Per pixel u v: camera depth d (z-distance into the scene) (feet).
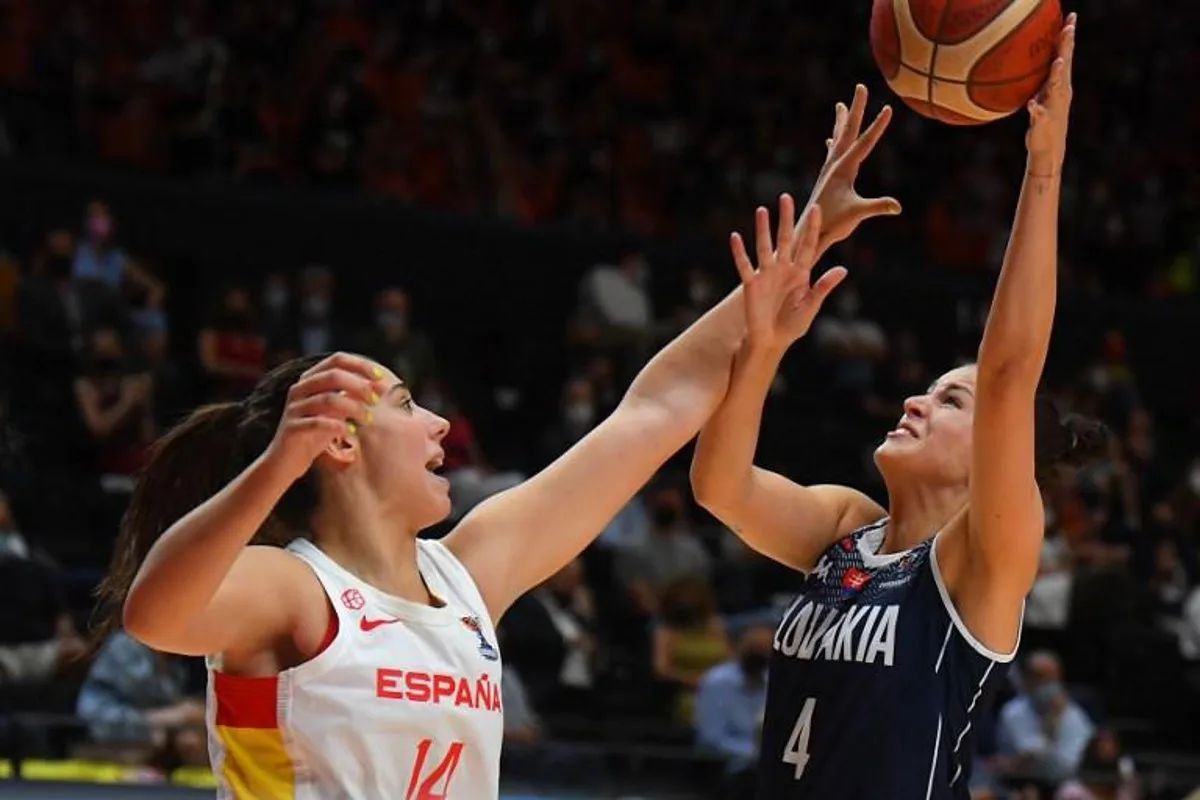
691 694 31.30
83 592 31.12
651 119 56.08
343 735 9.10
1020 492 10.79
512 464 41.88
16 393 36.22
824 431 44.42
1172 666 36.01
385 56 51.16
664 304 48.80
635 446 10.97
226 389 37.42
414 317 45.88
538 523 10.57
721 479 11.91
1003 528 10.85
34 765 23.11
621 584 34.91
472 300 46.65
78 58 45.57
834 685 11.41
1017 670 33.50
